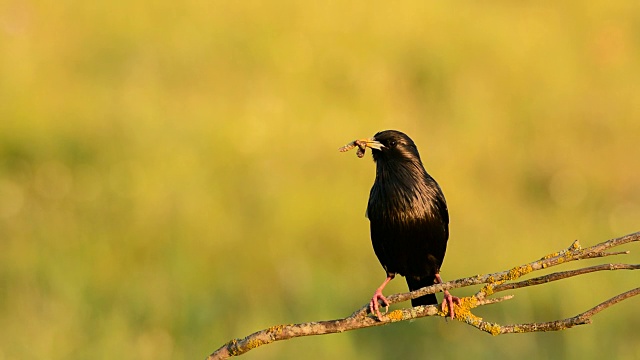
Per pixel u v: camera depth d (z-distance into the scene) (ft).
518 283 18.48
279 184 48.96
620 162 60.85
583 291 41.68
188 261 42.73
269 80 63.21
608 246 18.01
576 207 55.67
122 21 65.98
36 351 35.27
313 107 59.57
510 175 57.31
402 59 66.64
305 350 36.70
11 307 38.88
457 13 71.67
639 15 77.56
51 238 43.86
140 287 40.75
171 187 47.65
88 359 35.47
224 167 50.62
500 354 38.32
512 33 70.90
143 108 54.85
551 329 18.31
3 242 43.86
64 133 51.70
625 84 68.85
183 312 38.83
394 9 70.54
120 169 49.24
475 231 49.57
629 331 40.52
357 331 39.37
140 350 36.42
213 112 56.29
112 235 44.04
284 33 66.90
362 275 44.78
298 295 42.01
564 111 63.93
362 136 56.95
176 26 66.44
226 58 64.59
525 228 51.57
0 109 51.83
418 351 38.65
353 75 64.28
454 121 61.36
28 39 62.08
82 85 58.80
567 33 73.92
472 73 66.28
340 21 68.23
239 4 68.64
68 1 66.69
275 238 45.55
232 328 39.11
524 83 66.08
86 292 39.96
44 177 49.19
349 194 49.01
